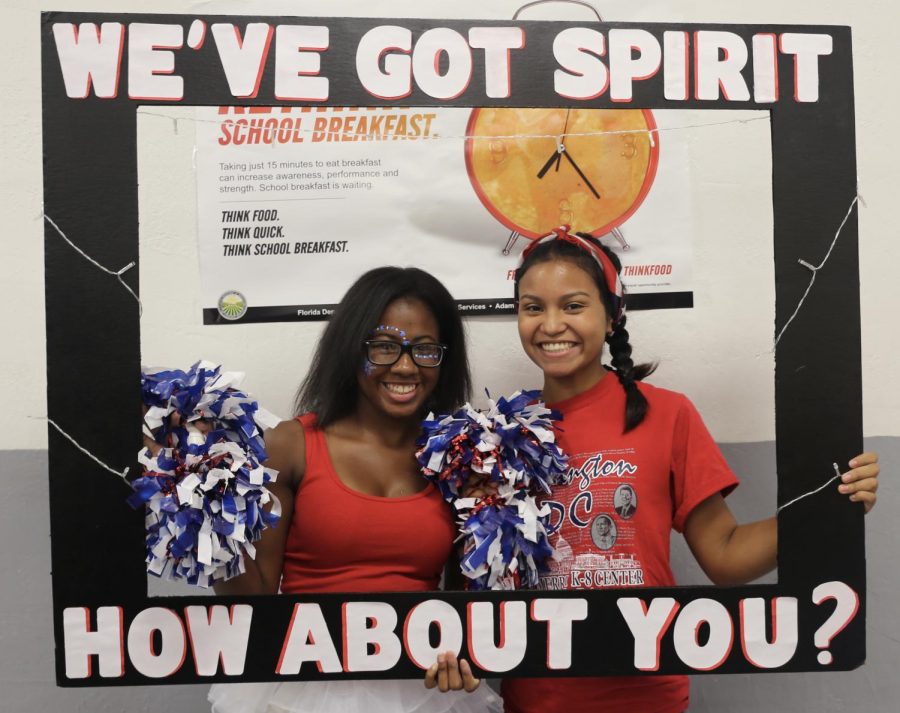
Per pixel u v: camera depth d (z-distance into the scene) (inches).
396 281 49.9
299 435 49.7
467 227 60.9
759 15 61.5
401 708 46.2
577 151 61.2
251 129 60.0
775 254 47.5
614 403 51.4
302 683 47.3
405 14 60.0
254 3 59.6
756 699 62.8
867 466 47.2
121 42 45.6
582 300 50.0
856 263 47.6
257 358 61.0
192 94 46.0
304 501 48.2
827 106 48.0
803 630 46.9
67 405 44.6
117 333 44.9
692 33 47.9
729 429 62.8
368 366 48.9
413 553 47.8
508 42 47.5
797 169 47.7
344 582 47.4
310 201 60.2
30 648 59.1
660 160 61.5
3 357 59.3
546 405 53.2
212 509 44.3
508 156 61.0
